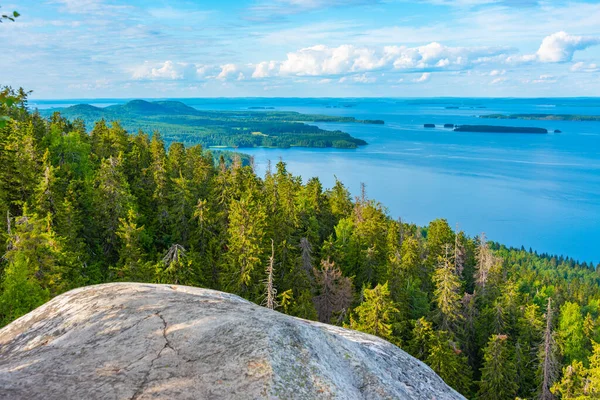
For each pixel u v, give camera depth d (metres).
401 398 4.95
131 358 4.48
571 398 30.31
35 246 26.70
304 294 37.53
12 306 20.94
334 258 52.28
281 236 46.94
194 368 4.21
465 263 63.34
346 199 77.25
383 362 5.95
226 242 44.50
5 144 38.75
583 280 146.00
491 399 34.03
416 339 34.94
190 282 33.69
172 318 5.27
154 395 3.87
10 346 5.43
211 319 5.18
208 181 61.72
